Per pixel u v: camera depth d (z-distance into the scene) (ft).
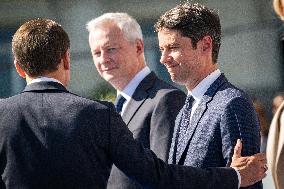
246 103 27.17
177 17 28.48
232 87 28.22
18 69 26.73
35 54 25.54
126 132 25.39
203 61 28.68
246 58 74.69
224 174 26.32
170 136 31.76
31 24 26.07
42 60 25.57
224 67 75.20
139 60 34.96
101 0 75.51
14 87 75.51
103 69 35.14
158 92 33.17
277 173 19.12
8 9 75.72
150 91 33.60
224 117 26.96
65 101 24.86
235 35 73.61
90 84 73.20
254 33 73.67
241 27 73.46
